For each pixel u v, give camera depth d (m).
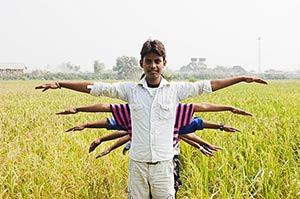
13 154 6.75
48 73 76.44
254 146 7.25
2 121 12.00
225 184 5.60
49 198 5.45
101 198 5.79
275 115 11.09
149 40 3.78
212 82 3.83
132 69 78.69
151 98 3.81
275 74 97.75
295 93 26.06
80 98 24.16
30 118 13.08
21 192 5.42
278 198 5.20
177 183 4.54
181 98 3.89
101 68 104.38
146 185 3.96
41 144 7.95
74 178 5.84
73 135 8.56
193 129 4.23
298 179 5.68
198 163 7.05
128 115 3.95
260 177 5.63
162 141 3.82
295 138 8.20
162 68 3.79
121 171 6.43
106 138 4.54
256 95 23.80
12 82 58.75
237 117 11.10
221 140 7.60
